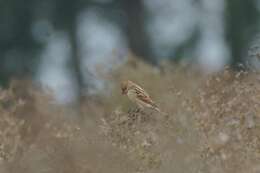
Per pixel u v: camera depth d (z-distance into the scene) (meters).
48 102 27.25
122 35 71.31
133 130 17.34
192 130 17.25
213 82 18.81
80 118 27.92
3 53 68.75
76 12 69.81
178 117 17.78
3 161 18.16
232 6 66.69
